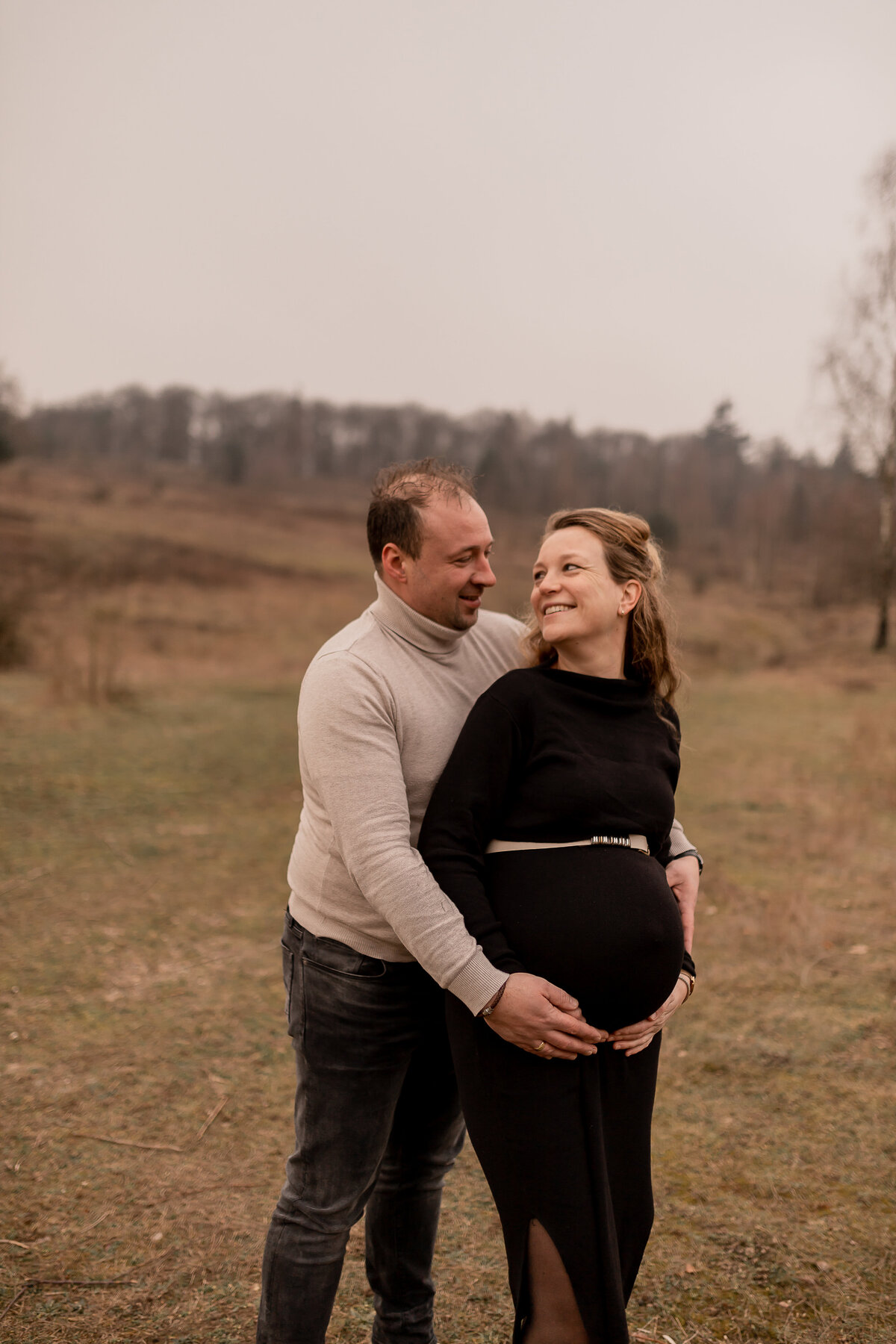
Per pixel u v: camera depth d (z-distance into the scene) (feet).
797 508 228.43
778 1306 6.93
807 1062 10.96
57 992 12.64
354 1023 5.38
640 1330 6.68
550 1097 4.98
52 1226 7.81
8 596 57.21
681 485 272.31
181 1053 11.00
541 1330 4.88
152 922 15.39
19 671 45.83
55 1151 8.95
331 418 365.81
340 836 5.14
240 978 13.24
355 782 5.10
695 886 6.19
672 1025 11.98
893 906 16.34
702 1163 8.95
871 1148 9.16
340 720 5.17
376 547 5.54
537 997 4.81
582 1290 4.81
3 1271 7.21
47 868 18.04
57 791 23.90
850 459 82.64
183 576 104.88
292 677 49.96
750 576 173.88
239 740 31.71
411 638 5.56
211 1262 7.38
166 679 46.57
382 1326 6.12
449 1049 5.77
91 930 14.98
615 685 5.54
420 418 367.45
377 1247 6.07
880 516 81.87
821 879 17.93
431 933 4.84
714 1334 6.64
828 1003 12.56
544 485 284.61
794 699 47.24
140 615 73.36
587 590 5.47
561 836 5.28
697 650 75.36
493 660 6.04
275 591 102.89
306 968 5.48
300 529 185.47
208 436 372.38
